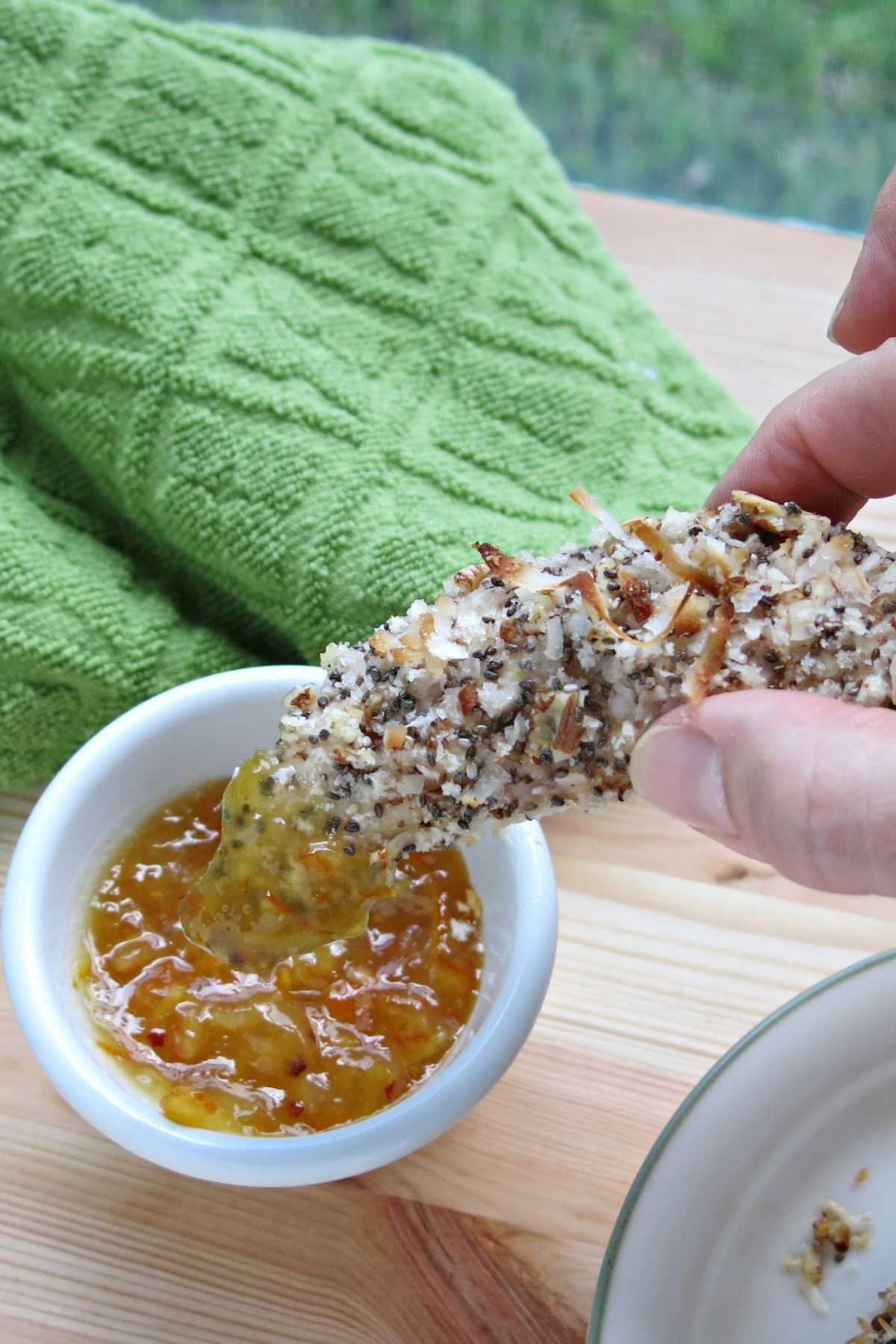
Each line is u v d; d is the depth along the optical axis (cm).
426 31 43
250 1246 27
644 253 37
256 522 30
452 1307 27
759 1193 27
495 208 33
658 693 23
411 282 32
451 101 34
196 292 31
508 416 32
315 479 30
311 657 31
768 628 23
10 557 30
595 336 33
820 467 28
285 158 32
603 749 24
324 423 31
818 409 27
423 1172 28
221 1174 25
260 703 28
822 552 23
